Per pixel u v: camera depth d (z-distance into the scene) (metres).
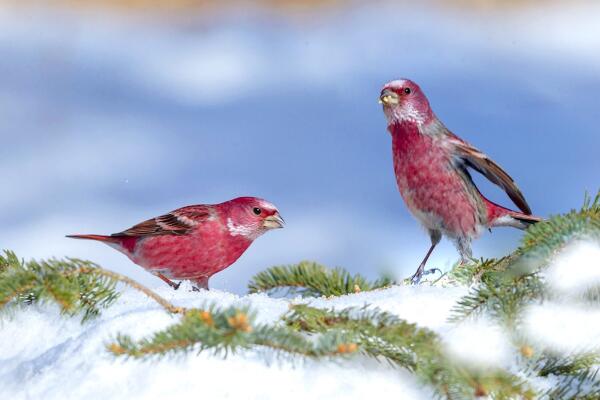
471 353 4.08
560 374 4.08
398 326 3.87
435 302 4.46
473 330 4.20
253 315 3.55
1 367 4.16
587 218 4.59
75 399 3.71
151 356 3.72
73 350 4.02
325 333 3.87
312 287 5.83
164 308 4.27
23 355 4.29
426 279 5.74
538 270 4.45
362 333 3.89
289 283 5.85
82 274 4.51
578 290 4.34
